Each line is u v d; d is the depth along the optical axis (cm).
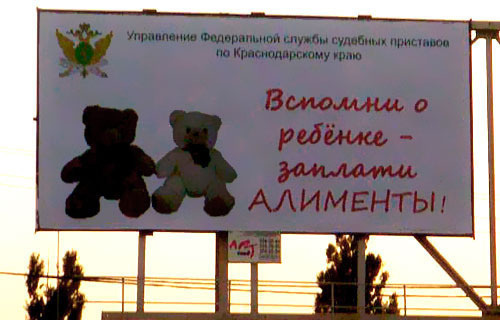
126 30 3922
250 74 3931
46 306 6331
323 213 3903
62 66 3900
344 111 3934
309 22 3950
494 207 3944
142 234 3881
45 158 3872
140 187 3891
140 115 3909
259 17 3944
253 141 3916
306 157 3916
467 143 3941
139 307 3809
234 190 3900
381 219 3909
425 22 3962
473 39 3975
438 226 3916
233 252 3869
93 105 3900
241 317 3822
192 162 3900
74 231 3862
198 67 3925
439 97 3950
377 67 3950
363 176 3919
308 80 3938
